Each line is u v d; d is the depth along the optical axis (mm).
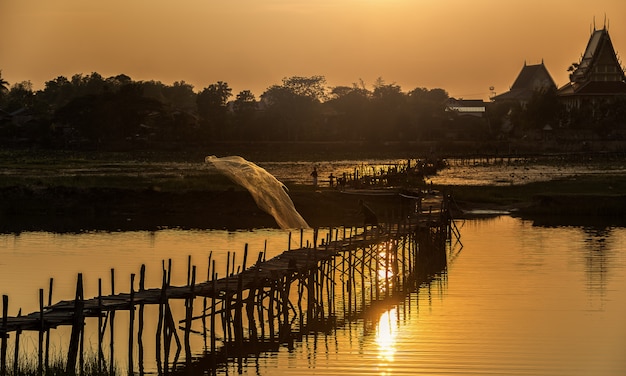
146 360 28875
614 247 53125
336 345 30953
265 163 133625
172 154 147375
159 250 51625
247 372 27672
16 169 101312
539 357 29125
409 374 27312
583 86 193000
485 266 46875
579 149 166375
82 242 54938
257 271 32031
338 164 130750
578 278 42969
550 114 180500
